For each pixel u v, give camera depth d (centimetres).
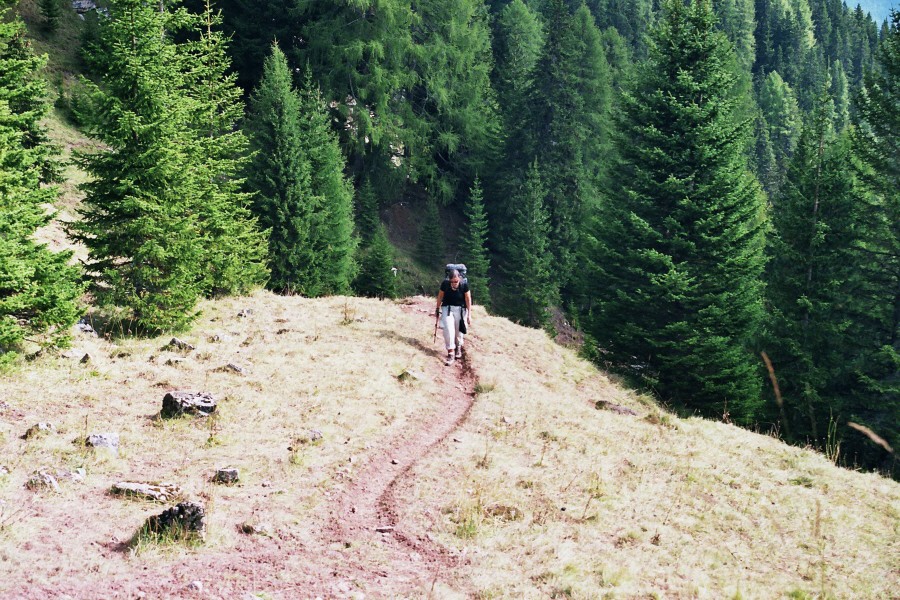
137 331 1435
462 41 5181
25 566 504
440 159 5544
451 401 1195
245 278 2027
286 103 3219
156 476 731
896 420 2236
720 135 2111
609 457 971
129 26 1441
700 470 970
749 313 2088
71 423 849
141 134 1419
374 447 909
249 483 742
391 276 4272
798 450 1167
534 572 613
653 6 12256
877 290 2494
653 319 2128
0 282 1045
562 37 4881
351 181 4316
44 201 1195
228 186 2145
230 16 4975
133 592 490
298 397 1069
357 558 604
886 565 739
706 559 695
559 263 4688
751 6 13350
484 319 1897
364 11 4609
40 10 4219
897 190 2458
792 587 650
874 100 2488
